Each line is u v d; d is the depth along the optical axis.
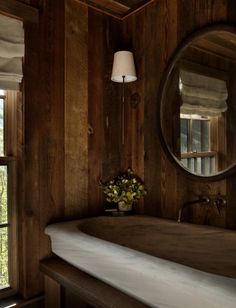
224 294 0.82
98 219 1.84
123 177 2.09
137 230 1.82
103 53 2.07
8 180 1.69
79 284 1.37
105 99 2.08
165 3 1.87
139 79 2.05
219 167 1.57
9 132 1.72
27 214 1.67
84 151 1.95
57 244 1.57
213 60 1.60
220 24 1.55
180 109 1.77
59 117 1.83
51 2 1.80
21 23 1.64
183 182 1.76
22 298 1.65
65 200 1.85
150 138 1.97
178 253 1.46
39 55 1.74
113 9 2.10
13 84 1.61
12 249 1.69
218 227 1.57
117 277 1.22
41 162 1.74
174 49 1.81
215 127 1.59
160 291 1.04
